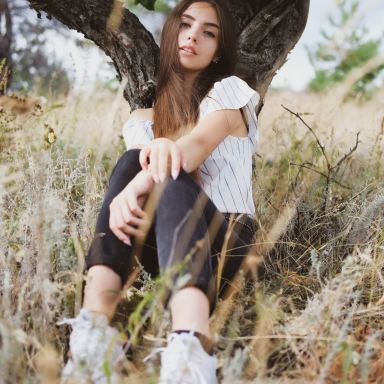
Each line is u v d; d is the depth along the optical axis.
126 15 2.68
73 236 1.88
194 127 2.25
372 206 2.28
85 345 1.46
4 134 2.22
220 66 2.44
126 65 2.68
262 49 2.71
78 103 3.06
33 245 1.89
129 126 2.46
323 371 1.42
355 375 1.52
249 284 2.07
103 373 1.43
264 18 2.71
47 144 2.20
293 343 1.54
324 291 1.72
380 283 2.06
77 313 1.65
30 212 2.04
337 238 2.27
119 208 1.79
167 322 1.59
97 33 2.68
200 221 1.71
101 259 1.71
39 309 1.63
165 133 2.33
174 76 2.35
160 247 1.67
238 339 1.61
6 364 1.38
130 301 1.85
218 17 2.35
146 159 1.89
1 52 4.65
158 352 1.58
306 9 2.80
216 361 1.51
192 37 2.31
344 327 1.50
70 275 1.83
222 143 2.22
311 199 2.66
